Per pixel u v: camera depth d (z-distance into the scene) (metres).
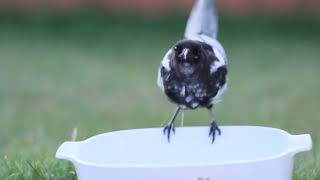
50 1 23.78
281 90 13.04
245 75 15.13
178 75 5.40
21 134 9.28
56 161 6.10
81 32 21.86
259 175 4.32
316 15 22.84
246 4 23.03
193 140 5.24
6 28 22.17
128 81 14.55
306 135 4.75
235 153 5.19
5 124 10.36
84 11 23.64
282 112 10.30
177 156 5.22
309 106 11.20
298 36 21.17
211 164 4.25
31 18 22.98
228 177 4.27
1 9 23.52
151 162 5.19
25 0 23.73
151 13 23.42
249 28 21.94
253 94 12.58
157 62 17.33
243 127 5.18
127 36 21.36
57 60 17.38
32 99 12.85
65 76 15.23
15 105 12.23
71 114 11.09
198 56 5.32
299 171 5.83
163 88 5.56
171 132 5.22
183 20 22.89
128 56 18.33
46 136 8.35
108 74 15.45
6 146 7.68
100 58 17.92
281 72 15.45
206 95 5.46
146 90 13.33
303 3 23.03
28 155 6.55
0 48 19.19
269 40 20.56
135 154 5.16
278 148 4.91
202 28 6.40
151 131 5.20
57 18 22.98
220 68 5.44
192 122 9.74
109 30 22.08
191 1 23.34
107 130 8.45
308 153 6.70
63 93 13.38
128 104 12.01
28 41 20.39
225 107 11.25
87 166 4.41
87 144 4.89
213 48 5.57
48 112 11.35
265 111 9.79
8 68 16.25
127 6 23.66
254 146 5.12
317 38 20.88
